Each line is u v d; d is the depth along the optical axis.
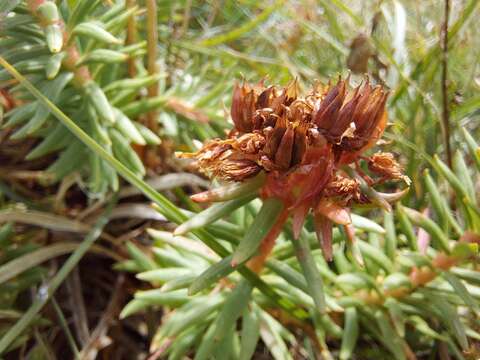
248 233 0.08
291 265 0.10
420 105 0.13
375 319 0.10
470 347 0.11
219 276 0.08
